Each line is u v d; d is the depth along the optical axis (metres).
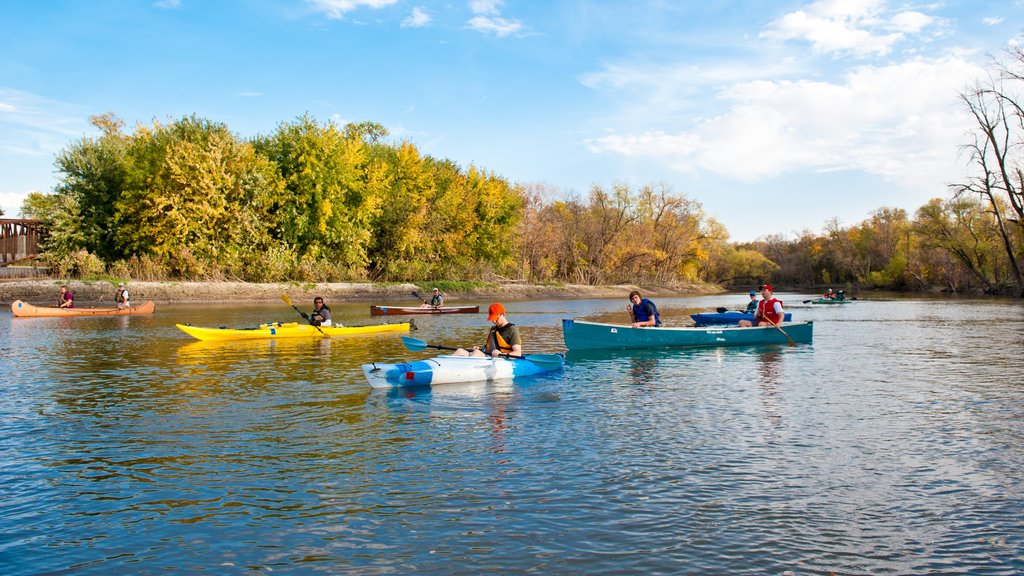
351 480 6.12
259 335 18.53
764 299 17.64
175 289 37.34
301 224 45.31
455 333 21.03
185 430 7.98
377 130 61.06
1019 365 13.37
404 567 4.39
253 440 7.51
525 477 6.18
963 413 8.83
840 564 4.43
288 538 4.85
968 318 27.97
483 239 61.66
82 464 6.62
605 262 71.50
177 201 40.03
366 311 32.31
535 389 10.73
